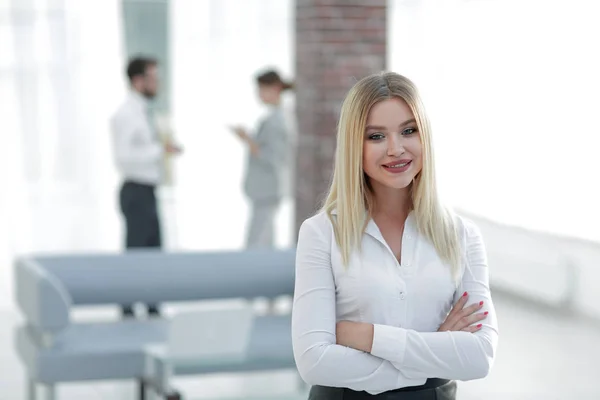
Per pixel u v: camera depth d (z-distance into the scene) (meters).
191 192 8.64
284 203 8.45
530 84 8.16
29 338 5.44
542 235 8.02
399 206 2.65
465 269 2.67
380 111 2.51
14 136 8.84
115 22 8.59
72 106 8.78
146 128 7.91
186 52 8.64
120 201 7.97
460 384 6.12
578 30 7.74
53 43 8.64
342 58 8.12
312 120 8.18
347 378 2.51
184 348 5.07
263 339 5.44
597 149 7.66
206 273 5.99
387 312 2.57
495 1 8.38
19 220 9.36
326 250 2.59
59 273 5.83
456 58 8.69
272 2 8.74
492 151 8.51
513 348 6.86
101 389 6.12
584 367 6.38
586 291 7.73
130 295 5.91
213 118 8.65
